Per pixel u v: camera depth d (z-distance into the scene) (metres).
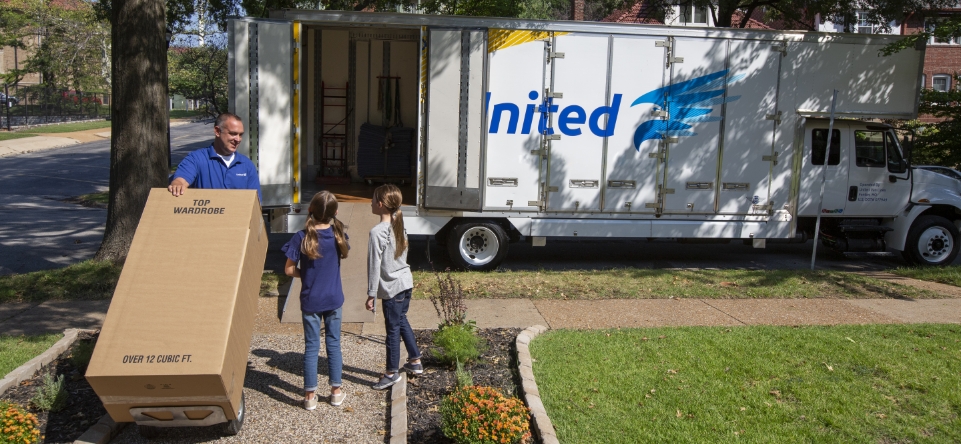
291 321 6.95
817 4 14.48
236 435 4.41
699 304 7.88
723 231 10.02
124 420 4.03
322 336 6.39
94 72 41.81
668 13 16.83
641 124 9.59
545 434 4.31
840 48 9.91
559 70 9.34
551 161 9.50
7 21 38.00
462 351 5.53
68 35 39.84
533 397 4.87
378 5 15.26
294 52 8.81
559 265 10.80
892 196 10.73
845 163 10.51
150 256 4.05
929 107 16.70
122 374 3.63
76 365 5.35
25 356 5.57
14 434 3.92
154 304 3.87
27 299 7.59
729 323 7.07
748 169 9.94
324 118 12.10
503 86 9.29
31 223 14.16
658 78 9.54
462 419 4.02
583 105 9.45
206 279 3.98
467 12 15.56
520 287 8.48
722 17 15.74
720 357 5.84
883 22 14.89
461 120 9.22
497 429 3.90
